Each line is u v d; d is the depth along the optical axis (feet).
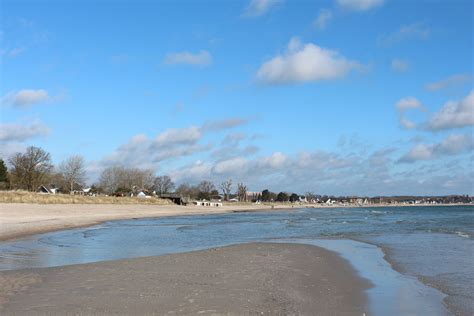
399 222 216.95
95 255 81.00
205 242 111.14
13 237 116.88
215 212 401.08
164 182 645.10
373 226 179.42
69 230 147.33
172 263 66.28
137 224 196.13
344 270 62.90
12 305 39.83
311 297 44.57
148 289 46.60
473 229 154.10
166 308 38.81
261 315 37.01
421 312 39.17
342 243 104.06
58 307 39.06
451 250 87.61
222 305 39.96
